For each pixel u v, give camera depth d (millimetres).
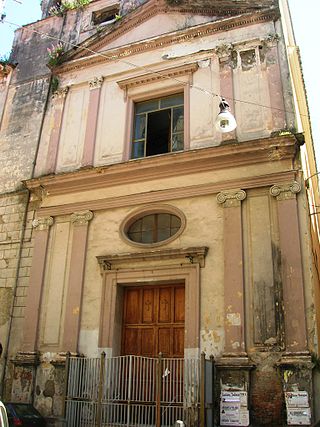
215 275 10359
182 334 10609
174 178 11625
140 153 12875
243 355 9422
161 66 13352
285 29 12922
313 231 12133
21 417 9523
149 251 11016
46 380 10953
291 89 11500
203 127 12016
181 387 9398
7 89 15680
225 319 9852
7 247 12969
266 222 10367
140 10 14328
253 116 11594
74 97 14297
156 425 8445
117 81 13656
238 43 12562
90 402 9617
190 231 10977
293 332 9250
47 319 11570
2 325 12070
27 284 12250
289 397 8812
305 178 11930
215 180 11148
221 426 9086
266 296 9773
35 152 14023
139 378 9719
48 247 12375
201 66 12797
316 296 10055
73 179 12570
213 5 13422
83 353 10852
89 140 13234
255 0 12883
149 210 11633
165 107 13070
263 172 10758
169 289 11133
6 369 11578
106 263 11391
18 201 13453
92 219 12164
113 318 10914
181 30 13391
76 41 15648
